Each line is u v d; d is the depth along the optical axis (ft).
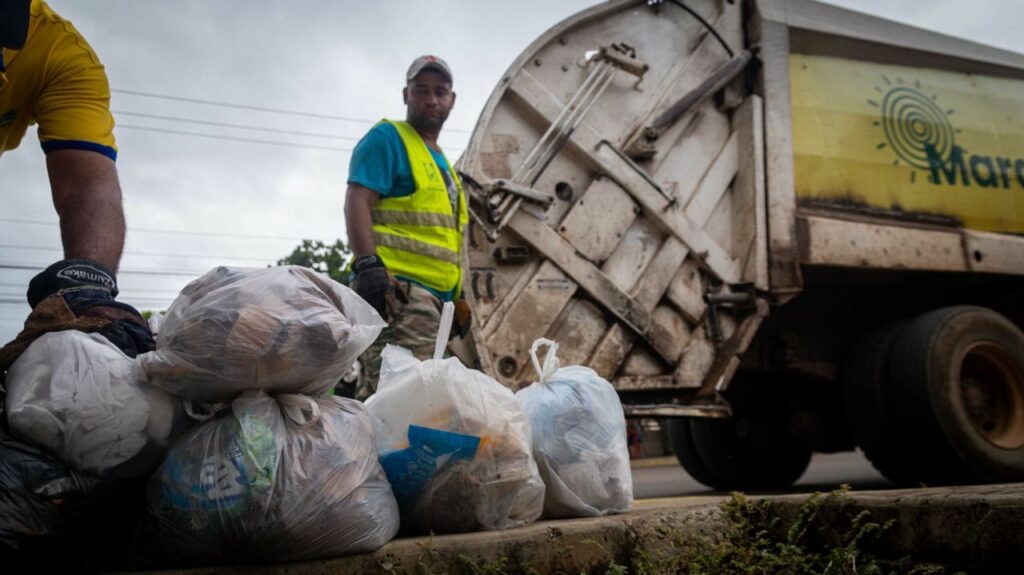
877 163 15.60
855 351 16.10
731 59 14.46
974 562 5.70
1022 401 15.02
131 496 5.26
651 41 13.89
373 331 5.77
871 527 6.24
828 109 15.28
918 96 16.61
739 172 14.32
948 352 14.53
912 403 14.47
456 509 6.21
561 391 7.42
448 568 5.62
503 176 12.35
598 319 12.67
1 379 4.99
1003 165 17.20
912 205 15.87
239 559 5.05
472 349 11.62
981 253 16.16
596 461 7.14
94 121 6.18
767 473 19.25
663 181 13.65
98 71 6.32
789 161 14.51
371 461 5.65
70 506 4.80
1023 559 5.39
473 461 6.19
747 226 13.97
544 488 6.72
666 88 13.80
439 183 10.20
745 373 17.19
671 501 11.10
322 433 5.33
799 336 16.63
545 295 12.25
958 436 14.10
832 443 17.43
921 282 16.87
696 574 6.33
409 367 6.72
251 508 4.88
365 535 5.32
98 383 4.84
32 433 4.72
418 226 9.92
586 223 12.73
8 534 4.56
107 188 6.08
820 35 15.46
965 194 16.49
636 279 13.02
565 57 13.14
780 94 14.67
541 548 6.03
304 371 5.30
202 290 5.34
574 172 12.93
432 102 10.40
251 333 5.06
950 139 16.65
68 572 5.01
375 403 6.45
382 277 9.09
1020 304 17.79
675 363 13.15
